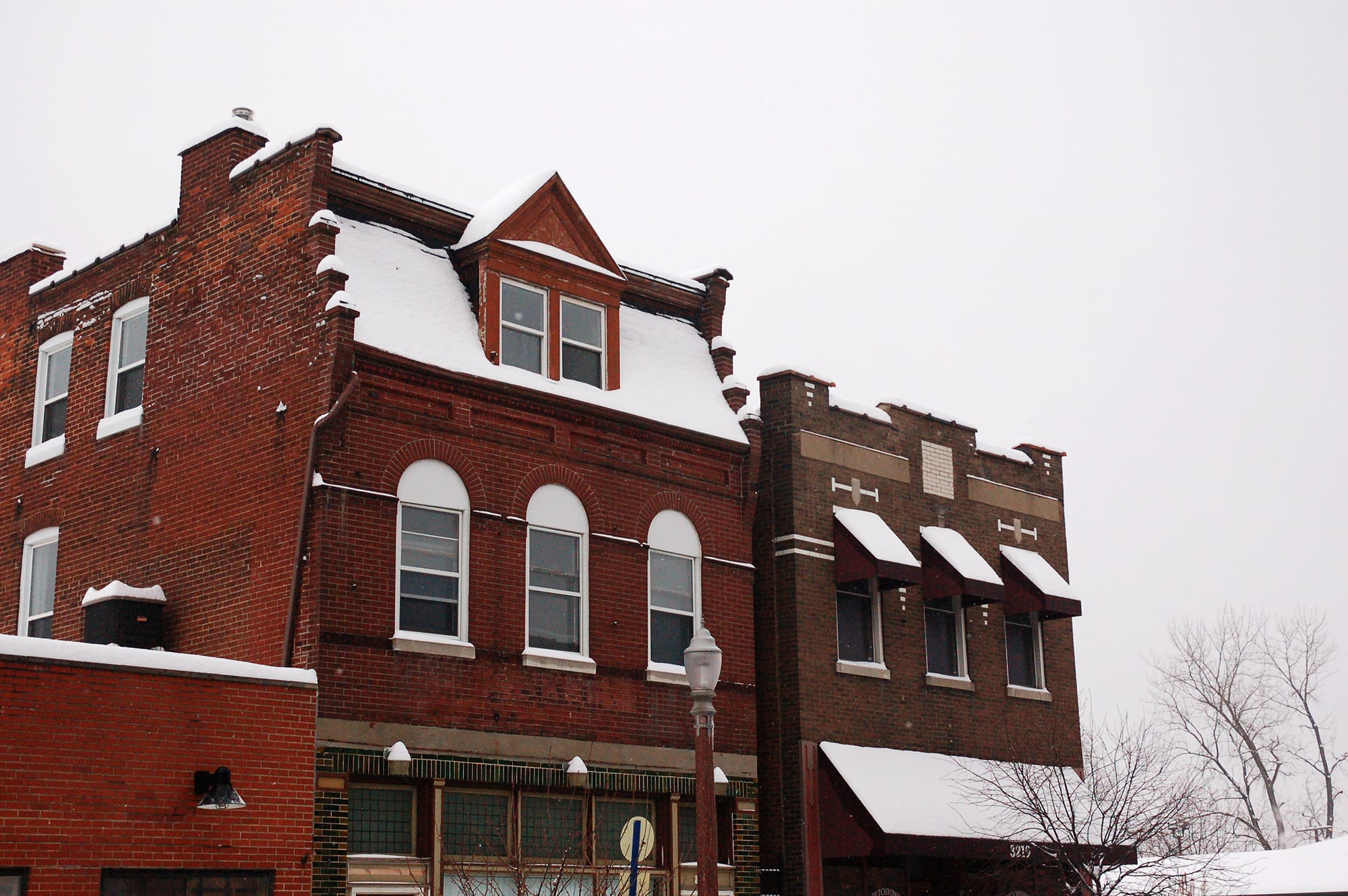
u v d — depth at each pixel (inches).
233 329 875.4
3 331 1056.2
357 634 785.6
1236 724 2095.2
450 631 834.8
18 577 985.5
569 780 853.2
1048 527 1251.8
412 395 840.9
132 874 660.7
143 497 906.7
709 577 973.2
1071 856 999.0
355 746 770.8
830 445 1071.6
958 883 1076.5
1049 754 1171.3
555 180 946.7
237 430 852.6
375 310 844.0
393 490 820.0
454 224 929.5
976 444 1202.0
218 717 701.3
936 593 1101.1
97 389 965.2
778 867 986.1
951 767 1068.5
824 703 1013.2
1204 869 1116.5
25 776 634.8
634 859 741.3
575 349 949.2
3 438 1030.4
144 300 950.4
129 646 841.5
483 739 826.2
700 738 662.5
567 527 901.8
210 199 915.4
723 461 1000.9
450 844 813.2
